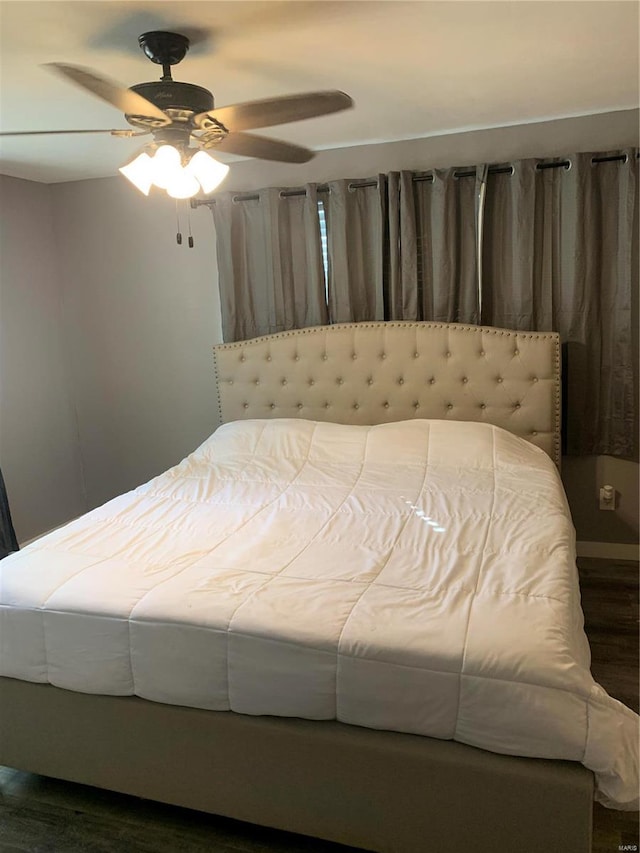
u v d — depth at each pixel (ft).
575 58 7.29
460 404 10.92
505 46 6.84
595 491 11.09
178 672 5.77
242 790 5.80
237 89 7.90
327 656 5.34
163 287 12.78
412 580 6.27
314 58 6.97
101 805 6.52
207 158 6.34
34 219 12.78
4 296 12.17
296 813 5.66
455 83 8.06
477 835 5.13
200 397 13.05
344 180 10.96
